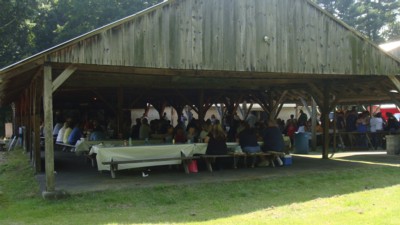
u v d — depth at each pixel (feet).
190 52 30.07
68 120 55.77
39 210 23.25
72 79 39.83
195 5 30.40
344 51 37.47
